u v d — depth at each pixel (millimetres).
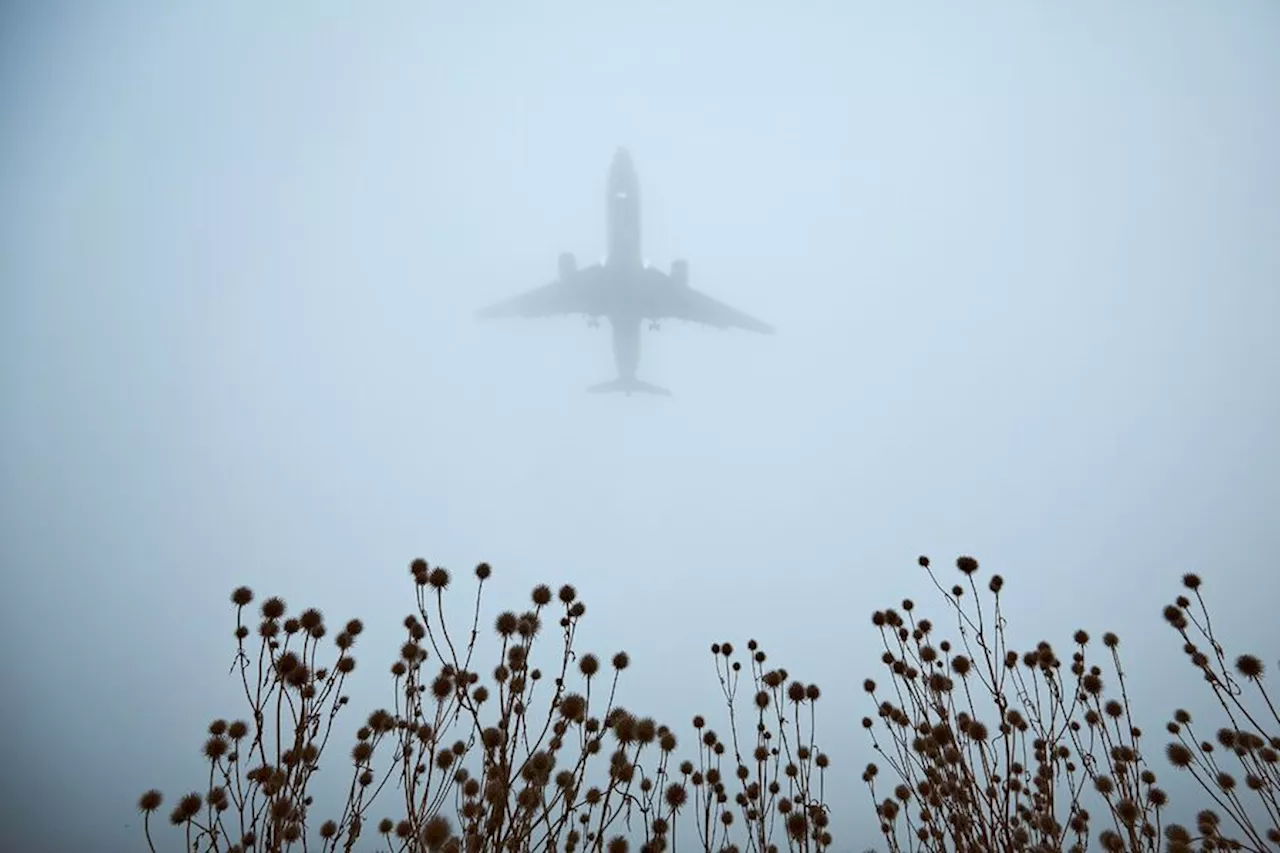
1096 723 2992
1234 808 2447
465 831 2232
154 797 2156
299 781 2232
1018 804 2906
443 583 2625
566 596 2684
